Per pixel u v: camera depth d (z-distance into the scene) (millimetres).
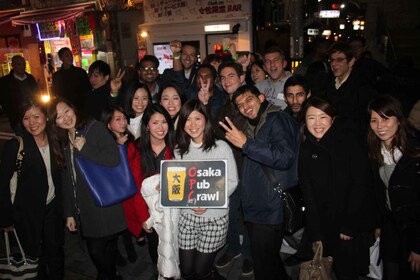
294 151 2721
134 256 4062
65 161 3137
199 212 2865
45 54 13844
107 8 11453
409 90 4348
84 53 12711
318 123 2645
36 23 13203
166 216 2902
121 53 12523
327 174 2707
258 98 2859
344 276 2805
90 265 4105
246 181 2867
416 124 3004
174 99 3605
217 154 2957
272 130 2732
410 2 10344
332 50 4094
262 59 4879
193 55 5070
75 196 3148
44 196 3189
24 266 3230
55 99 3043
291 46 7137
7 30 14148
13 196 3154
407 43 9641
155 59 4766
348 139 2654
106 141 3068
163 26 10422
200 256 2920
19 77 6570
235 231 3793
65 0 12367
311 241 2830
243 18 9258
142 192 3002
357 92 3988
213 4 9570
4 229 3178
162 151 3146
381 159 2689
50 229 3336
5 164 3064
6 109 6598
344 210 2697
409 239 2594
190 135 2916
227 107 3738
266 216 2783
